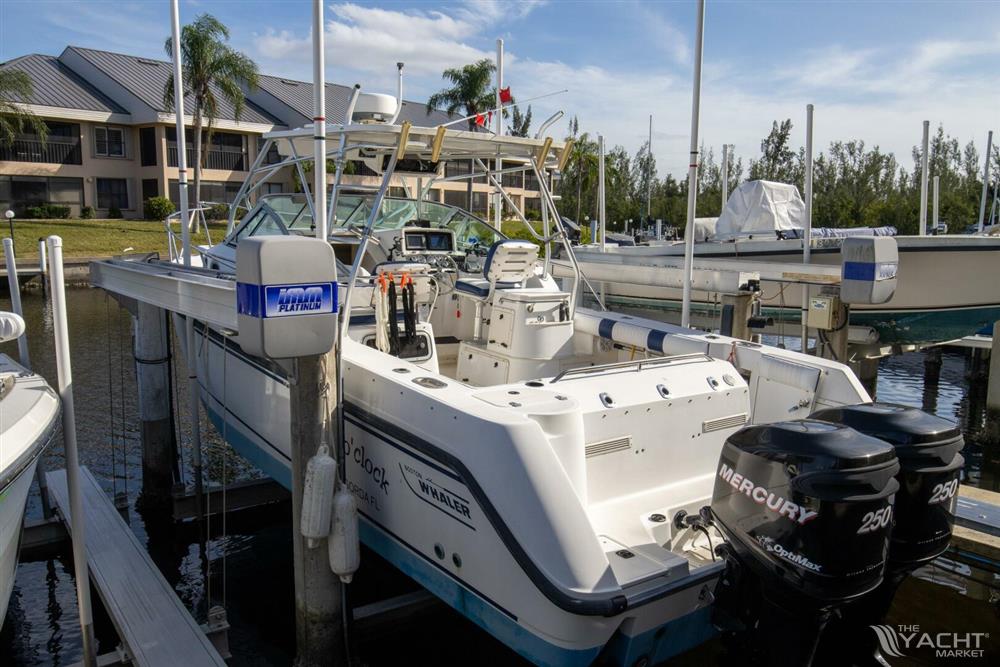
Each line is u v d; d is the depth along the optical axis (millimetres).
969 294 8375
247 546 5246
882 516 2475
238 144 28469
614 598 2625
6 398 3584
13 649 3988
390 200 5688
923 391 10359
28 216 25250
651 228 26391
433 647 3918
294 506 3350
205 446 7266
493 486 2779
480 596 2943
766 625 2697
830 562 2426
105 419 8016
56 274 3021
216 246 5805
